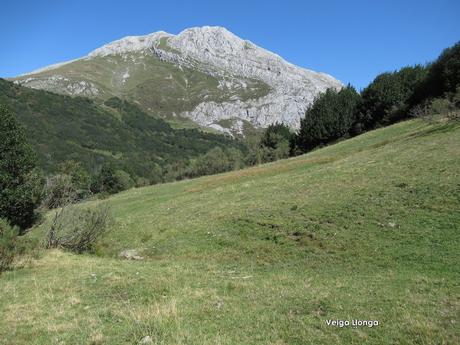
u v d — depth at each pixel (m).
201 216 28.91
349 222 20.98
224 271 18.03
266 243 21.44
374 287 13.23
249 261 19.98
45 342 10.80
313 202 24.75
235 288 14.56
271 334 10.18
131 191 65.75
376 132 54.53
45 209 28.67
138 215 36.12
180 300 13.34
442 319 10.05
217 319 11.50
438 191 21.50
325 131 81.94
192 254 22.33
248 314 11.63
